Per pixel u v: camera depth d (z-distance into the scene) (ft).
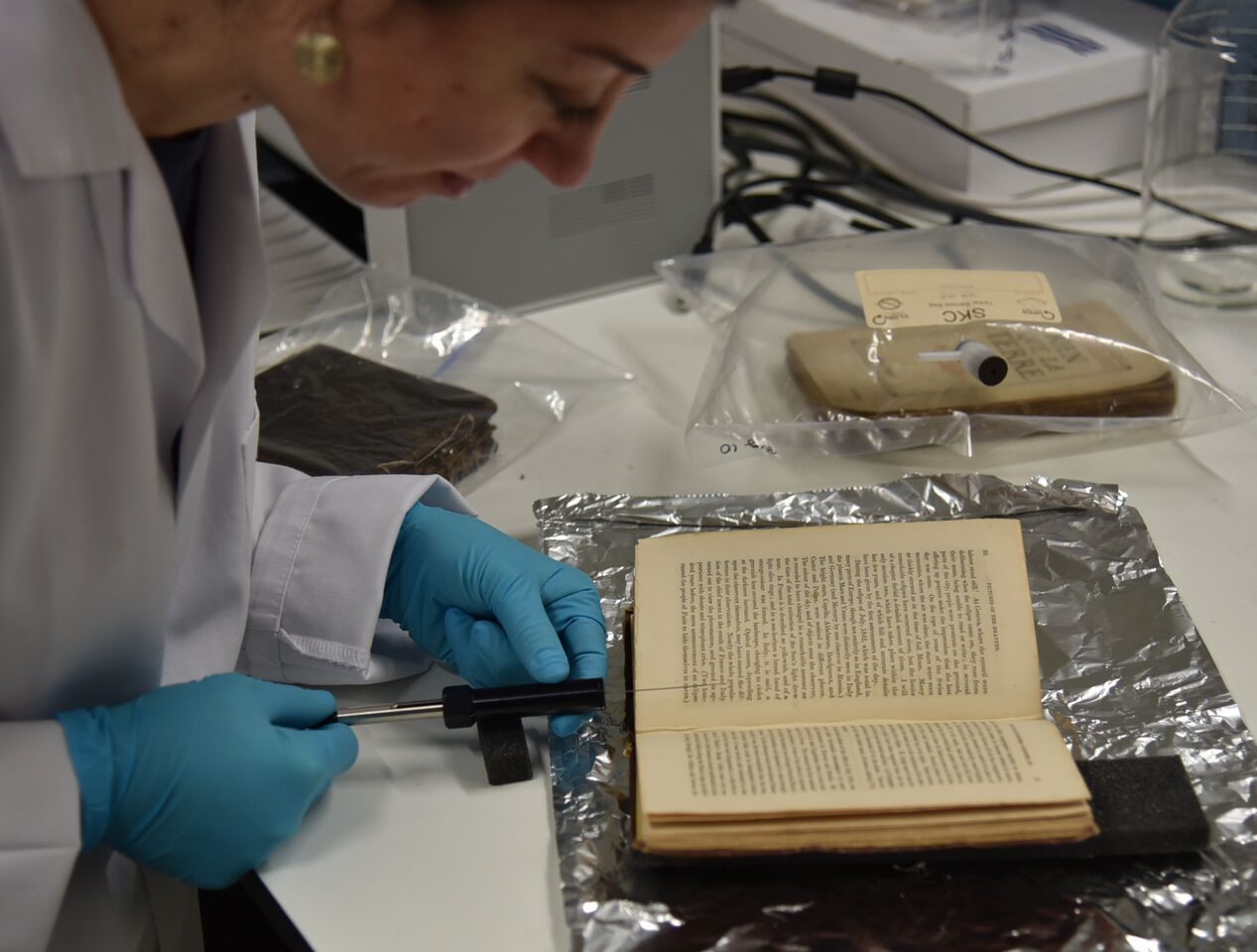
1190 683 2.17
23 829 1.86
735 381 3.03
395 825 2.05
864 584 2.22
